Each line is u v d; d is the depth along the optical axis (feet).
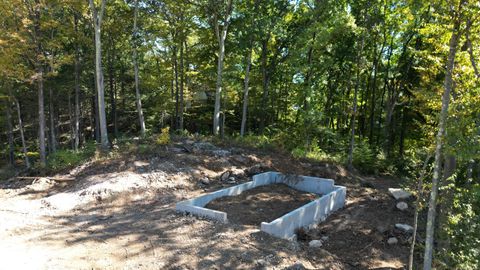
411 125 70.28
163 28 60.85
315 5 54.75
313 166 47.85
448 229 23.21
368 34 54.08
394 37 66.59
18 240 21.89
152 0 58.34
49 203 29.60
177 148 44.29
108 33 67.05
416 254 27.22
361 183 46.24
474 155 19.01
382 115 81.30
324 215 32.68
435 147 21.01
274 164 45.11
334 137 63.57
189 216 26.91
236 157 44.62
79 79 65.36
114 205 29.96
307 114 55.21
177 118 72.54
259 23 52.39
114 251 20.70
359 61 52.70
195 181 36.81
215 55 63.67
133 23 61.41
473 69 22.67
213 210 27.22
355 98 53.11
